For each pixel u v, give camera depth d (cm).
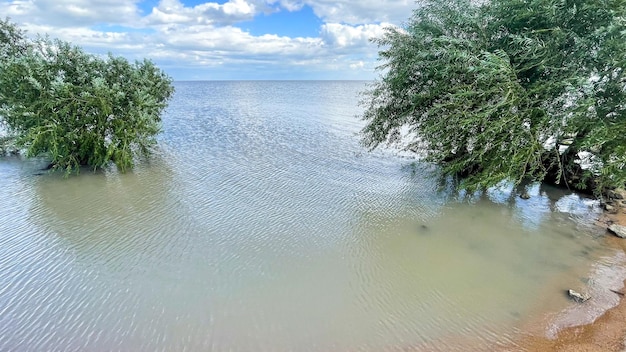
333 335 543
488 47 1048
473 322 576
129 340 524
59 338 525
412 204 1074
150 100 1443
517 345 526
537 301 627
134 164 1463
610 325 562
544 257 777
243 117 2891
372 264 745
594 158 1034
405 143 1620
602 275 705
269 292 644
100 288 646
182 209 1008
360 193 1156
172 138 1988
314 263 744
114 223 915
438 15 1131
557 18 956
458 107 1021
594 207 1060
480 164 1073
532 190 1194
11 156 1545
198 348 512
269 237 851
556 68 932
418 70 1145
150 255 762
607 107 934
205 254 770
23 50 1577
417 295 644
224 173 1345
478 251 804
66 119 1289
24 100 1275
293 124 2505
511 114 955
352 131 2219
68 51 1322
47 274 687
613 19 842
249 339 531
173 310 591
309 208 1029
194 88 10094
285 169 1404
